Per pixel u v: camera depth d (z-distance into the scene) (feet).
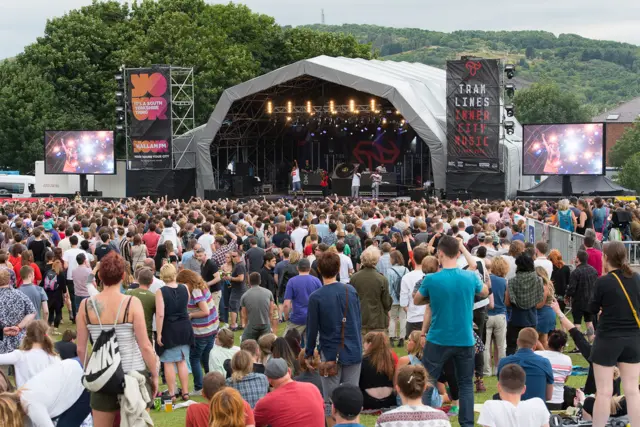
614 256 27.96
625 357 27.76
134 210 92.58
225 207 89.04
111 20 238.68
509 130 137.18
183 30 214.90
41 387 25.08
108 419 24.98
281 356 31.91
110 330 24.62
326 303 29.60
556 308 32.76
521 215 82.43
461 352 28.17
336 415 22.90
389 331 53.57
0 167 218.38
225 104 150.30
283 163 186.09
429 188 144.46
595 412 28.17
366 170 172.24
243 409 22.77
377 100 162.09
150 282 38.22
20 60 227.61
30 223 78.64
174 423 36.19
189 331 39.50
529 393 30.58
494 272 43.11
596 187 136.67
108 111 219.61
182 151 156.35
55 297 60.23
